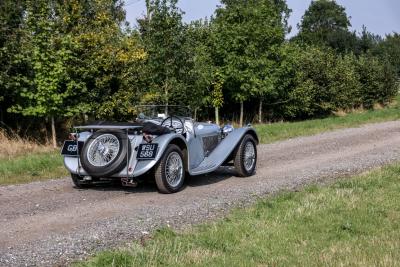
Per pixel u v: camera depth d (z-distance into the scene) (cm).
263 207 743
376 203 755
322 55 2958
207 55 2245
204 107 2369
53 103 1483
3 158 1312
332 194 818
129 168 841
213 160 966
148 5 1802
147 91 1742
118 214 730
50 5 1641
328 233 611
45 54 1455
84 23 1641
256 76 2312
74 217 720
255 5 2389
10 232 648
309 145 1557
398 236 592
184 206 773
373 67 3494
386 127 2086
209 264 505
